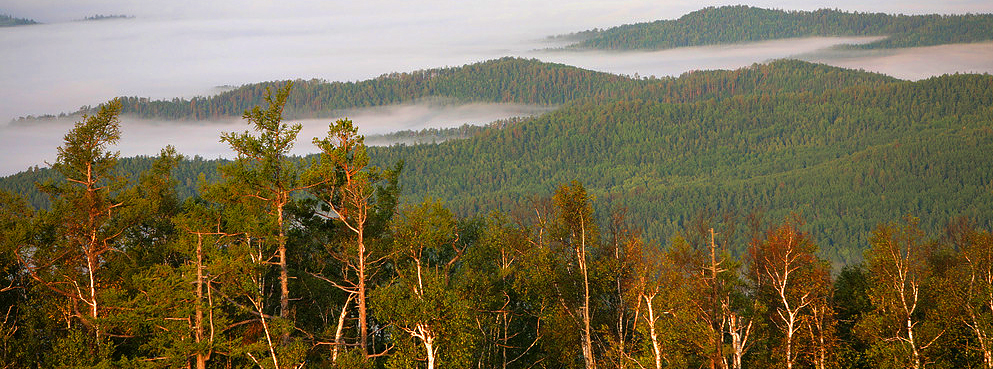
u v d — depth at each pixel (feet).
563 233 130.82
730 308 133.59
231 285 122.93
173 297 119.34
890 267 132.26
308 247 149.89
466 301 125.59
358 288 124.47
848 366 128.36
